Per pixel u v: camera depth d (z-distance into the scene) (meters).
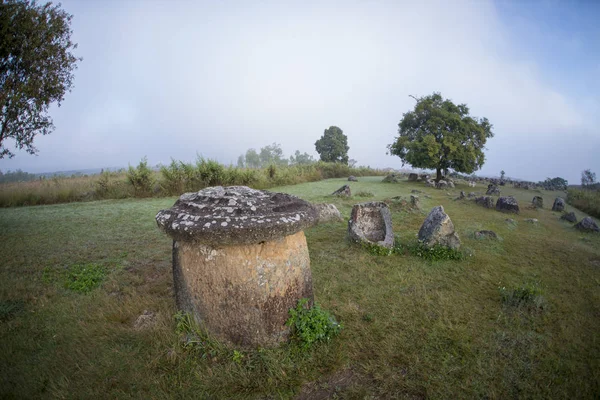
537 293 3.78
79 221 7.90
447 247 5.51
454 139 21.27
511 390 2.38
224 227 2.48
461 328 3.15
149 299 3.64
